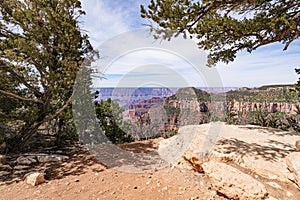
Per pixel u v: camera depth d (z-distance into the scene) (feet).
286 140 15.99
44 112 21.53
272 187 9.85
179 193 11.22
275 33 13.38
